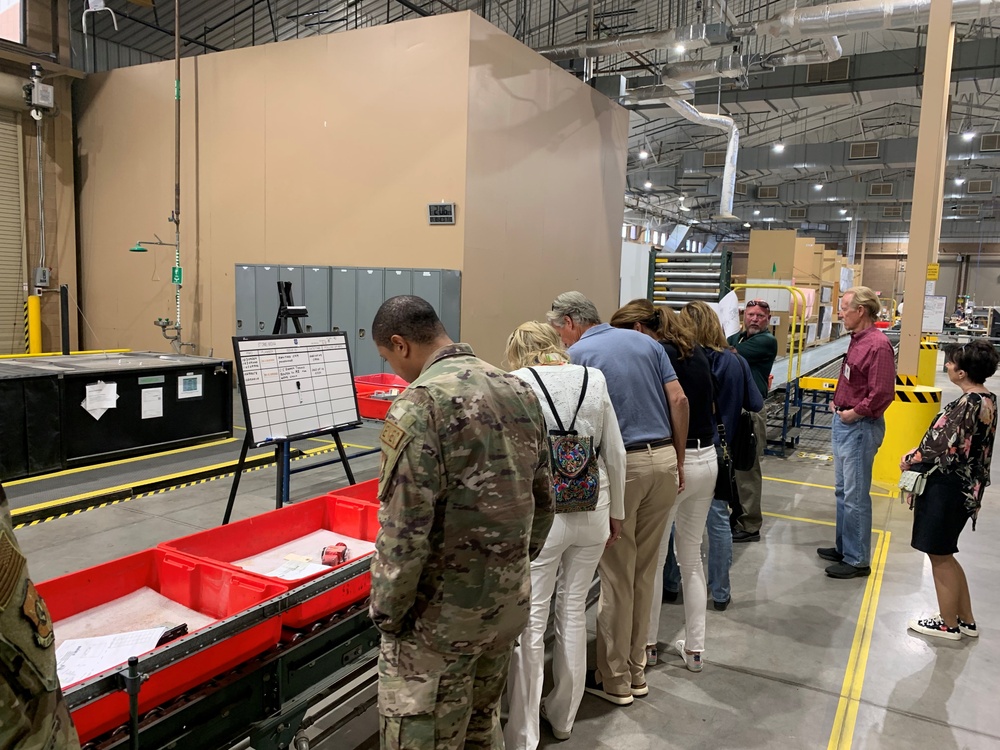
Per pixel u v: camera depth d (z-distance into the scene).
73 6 10.59
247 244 8.79
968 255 31.81
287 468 3.88
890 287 32.69
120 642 1.86
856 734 2.57
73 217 9.96
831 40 8.96
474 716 1.76
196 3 10.98
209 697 1.76
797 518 5.16
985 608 3.71
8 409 4.97
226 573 2.10
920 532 3.30
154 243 8.77
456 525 1.53
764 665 3.06
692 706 2.74
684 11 11.08
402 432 1.47
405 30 7.45
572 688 2.45
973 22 11.26
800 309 9.99
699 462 2.83
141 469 5.45
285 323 6.50
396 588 1.47
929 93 5.88
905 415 6.04
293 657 2.00
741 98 12.84
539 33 12.25
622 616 2.67
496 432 1.57
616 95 11.09
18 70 9.14
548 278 8.97
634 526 2.62
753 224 31.48
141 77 9.33
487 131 7.50
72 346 10.12
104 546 3.97
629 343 2.61
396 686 1.58
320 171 8.16
